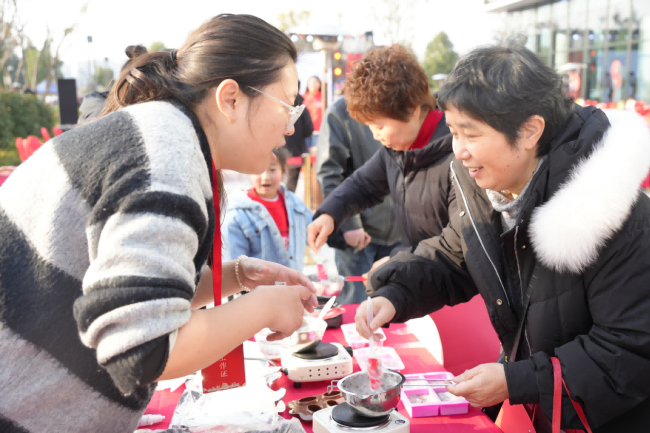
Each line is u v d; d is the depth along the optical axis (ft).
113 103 3.05
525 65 3.51
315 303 3.90
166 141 2.42
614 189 3.31
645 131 3.53
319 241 7.24
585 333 3.85
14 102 36.83
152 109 2.60
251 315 2.70
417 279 4.91
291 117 3.07
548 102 3.53
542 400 3.67
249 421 3.49
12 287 2.43
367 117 6.10
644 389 3.46
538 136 3.59
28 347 2.43
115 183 2.27
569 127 3.71
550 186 3.69
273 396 4.00
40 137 37.78
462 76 3.58
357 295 9.99
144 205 2.21
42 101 38.78
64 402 2.48
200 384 4.31
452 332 5.88
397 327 6.03
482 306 6.18
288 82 3.01
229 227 8.31
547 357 3.72
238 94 2.81
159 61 2.94
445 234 5.13
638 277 3.43
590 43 35.42
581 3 35.60
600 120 3.69
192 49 2.86
